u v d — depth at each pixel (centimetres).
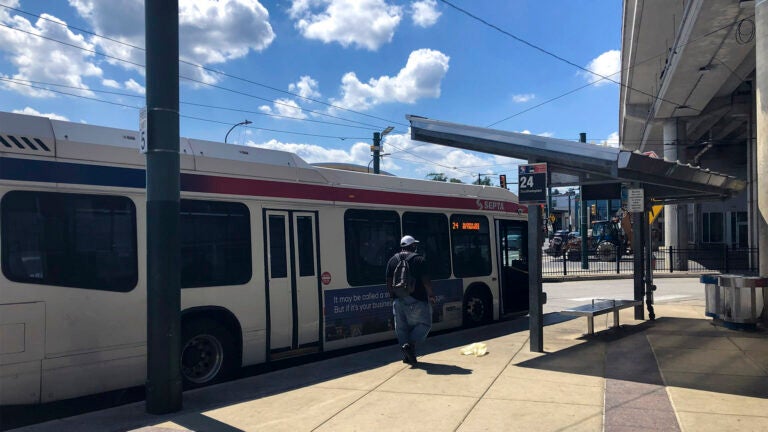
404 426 491
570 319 1143
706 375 646
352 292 858
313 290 804
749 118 2798
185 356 667
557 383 619
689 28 1758
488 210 1137
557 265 3231
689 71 2123
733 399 547
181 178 678
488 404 546
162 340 541
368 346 962
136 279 626
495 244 1145
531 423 489
